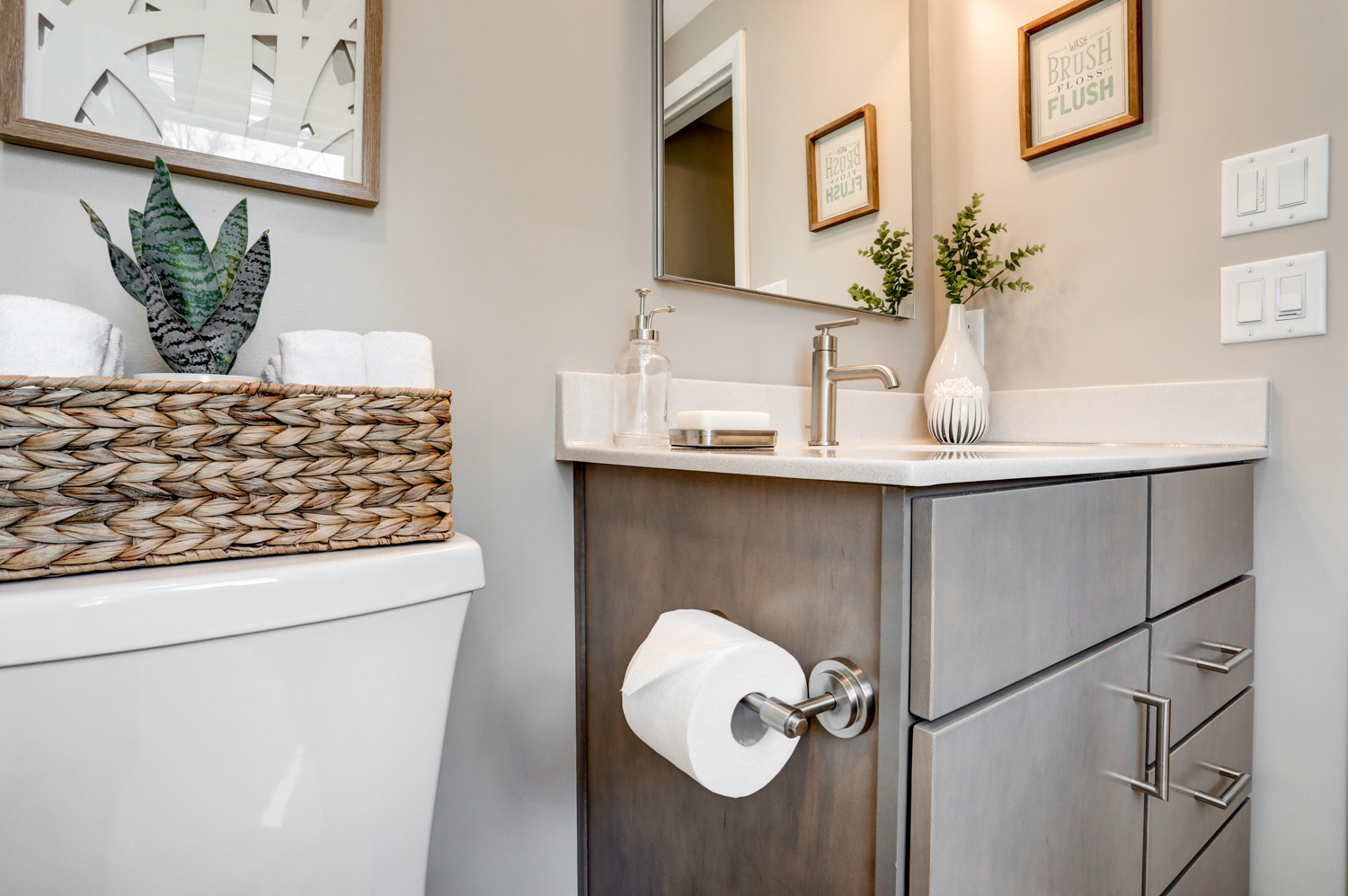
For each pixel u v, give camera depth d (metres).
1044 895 0.60
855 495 0.55
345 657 0.52
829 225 1.23
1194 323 1.08
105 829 0.45
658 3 1.03
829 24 1.23
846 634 0.56
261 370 0.72
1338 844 0.95
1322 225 0.95
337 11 0.76
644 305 0.93
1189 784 0.84
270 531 0.53
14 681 0.42
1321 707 0.96
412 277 0.82
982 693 0.53
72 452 0.46
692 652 0.56
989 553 0.53
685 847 0.76
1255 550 1.02
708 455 0.67
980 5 1.35
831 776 0.57
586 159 0.96
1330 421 0.95
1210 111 1.06
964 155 1.38
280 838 0.51
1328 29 0.94
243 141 0.71
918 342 1.41
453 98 0.85
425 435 0.60
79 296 0.64
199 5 0.69
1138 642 0.72
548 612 0.93
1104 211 1.18
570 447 0.90
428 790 0.59
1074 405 1.21
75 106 0.63
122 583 0.44
